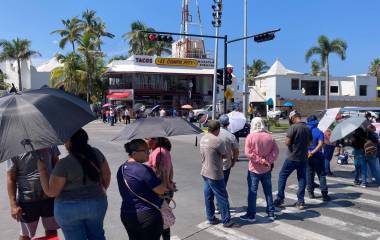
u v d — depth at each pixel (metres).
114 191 9.98
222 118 8.14
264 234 6.74
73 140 4.06
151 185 4.30
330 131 11.85
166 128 5.38
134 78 53.66
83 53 53.53
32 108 3.74
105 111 45.59
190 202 8.94
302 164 8.20
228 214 7.11
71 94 4.29
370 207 8.41
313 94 67.44
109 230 7.02
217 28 29.86
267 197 7.54
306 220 7.50
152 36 24.19
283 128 35.62
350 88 69.75
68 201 4.00
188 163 14.98
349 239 6.50
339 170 13.21
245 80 34.47
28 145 3.54
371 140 10.38
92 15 62.16
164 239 5.73
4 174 12.44
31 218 4.79
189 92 52.22
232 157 7.63
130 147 4.46
